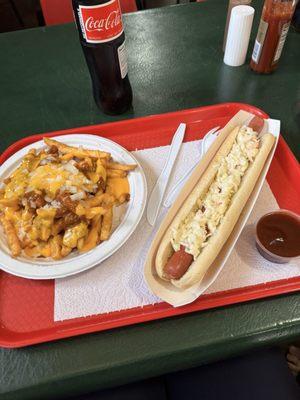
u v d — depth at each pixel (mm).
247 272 410
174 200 479
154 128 575
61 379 349
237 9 600
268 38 588
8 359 363
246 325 374
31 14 1564
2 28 1516
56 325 384
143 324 380
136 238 449
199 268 389
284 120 570
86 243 421
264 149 484
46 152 495
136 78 658
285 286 397
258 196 477
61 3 859
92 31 467
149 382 495
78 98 637
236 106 573
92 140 528
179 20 770
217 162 492
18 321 389
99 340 372
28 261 411
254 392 487
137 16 781
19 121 606
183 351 361
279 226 420
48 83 669
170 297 390
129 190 475
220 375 501
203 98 615
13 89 665
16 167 508
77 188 432
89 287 409
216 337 367
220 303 385
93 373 353
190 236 417
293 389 492
